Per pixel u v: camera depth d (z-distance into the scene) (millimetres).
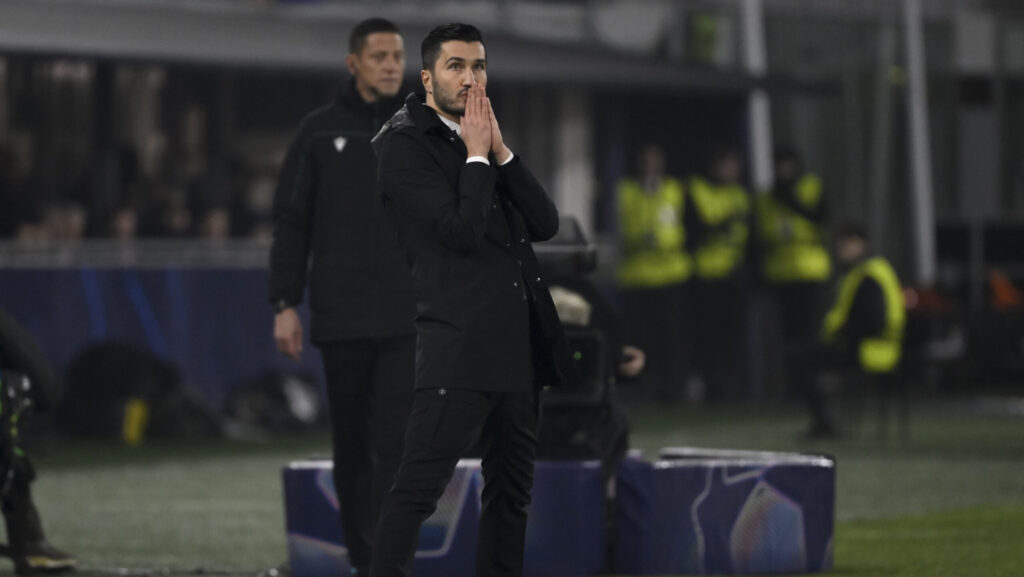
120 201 55469
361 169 22125
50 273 50938
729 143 67062
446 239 17203
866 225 72375
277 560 25797
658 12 67188
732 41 69188
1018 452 44344
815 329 61625
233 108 58000
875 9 73062
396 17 60500
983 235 74938
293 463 23484
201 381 52656
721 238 61938
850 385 64000
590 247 24812
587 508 23000
